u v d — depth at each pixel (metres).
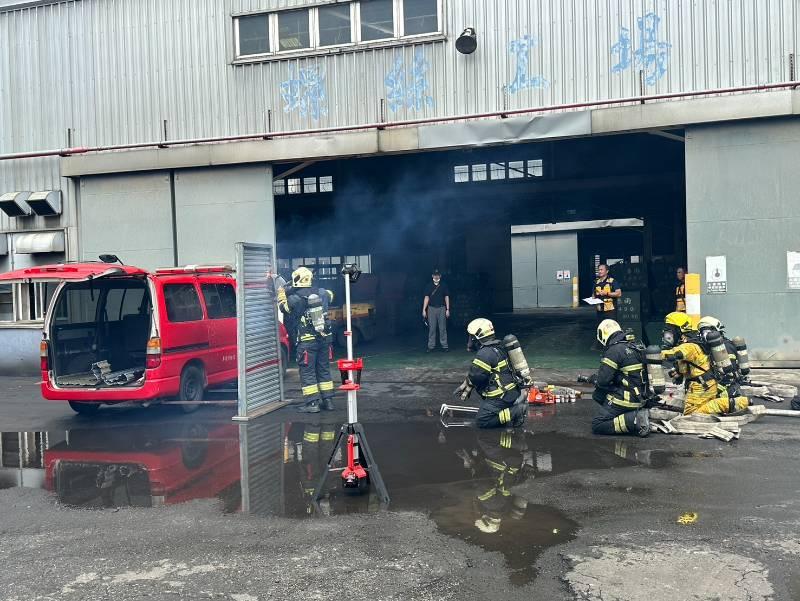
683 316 7.52
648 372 6.87
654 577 3.82
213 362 9.37
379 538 4.49
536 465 6.08
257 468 6.28
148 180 13.20
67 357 8.95
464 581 3.84
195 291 9.21
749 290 10.73
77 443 7.55
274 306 9.53
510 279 26.75
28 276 7.95
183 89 13.17
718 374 7.46
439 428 7.68
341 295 15.95
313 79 12.58
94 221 13.48
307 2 12.52
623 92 11.23
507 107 11.74
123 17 13.41
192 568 4.12
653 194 20.53
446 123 11.99
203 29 13.06
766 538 4.32
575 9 11.41
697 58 10.90
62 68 13.73
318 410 8.90
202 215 12.98
